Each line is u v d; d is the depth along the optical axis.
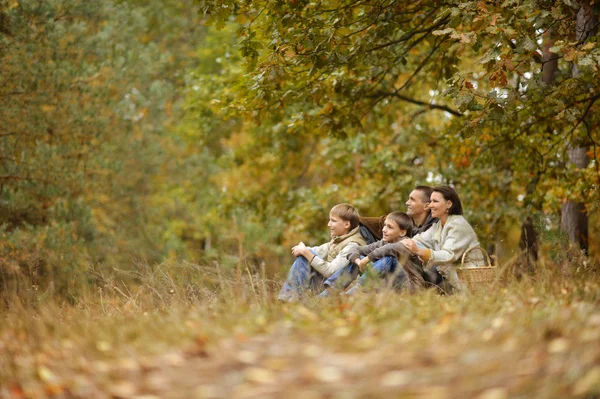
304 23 10.73
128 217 25.44
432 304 6.20
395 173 20.20
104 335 5.64
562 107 9.68
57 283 13.88
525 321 5.02
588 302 5.98
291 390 4.03
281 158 22.75
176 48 32.03
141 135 24.52
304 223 22.78
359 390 3.91
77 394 4.47
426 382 3.94
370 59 11.46
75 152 17.50
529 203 15.41
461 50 9.40
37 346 5.59
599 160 13.88
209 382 4.32
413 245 8.52
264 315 5.76
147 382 4.45
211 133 26.44
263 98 11.40
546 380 3.81
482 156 14.63
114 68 20.30
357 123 12.76
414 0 11.19
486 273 8.35
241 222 23.36
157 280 8.48
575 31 10.01
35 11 15.71
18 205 15.72
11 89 15.79
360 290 6.80
